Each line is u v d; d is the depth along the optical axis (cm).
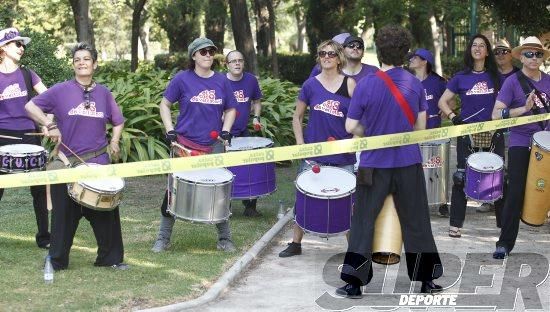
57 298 816
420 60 1267
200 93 1038
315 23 3947
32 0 4834
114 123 937
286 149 869
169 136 1025
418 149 837
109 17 7238
